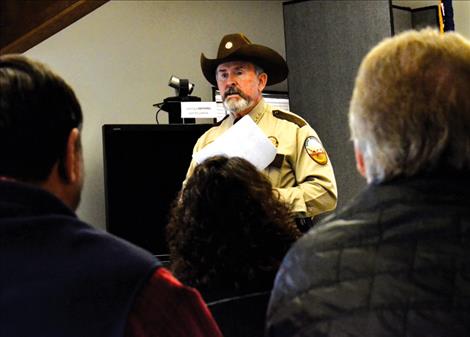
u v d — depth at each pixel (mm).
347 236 850
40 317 767
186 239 1372
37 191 803
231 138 2359
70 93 856
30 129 798
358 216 863
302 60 4496
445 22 3771
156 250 3602
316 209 2404
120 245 829
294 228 1434
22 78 811
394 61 878
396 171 859
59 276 780
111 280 788
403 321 790
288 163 2498
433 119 838
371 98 873
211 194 1368
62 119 827
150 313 800
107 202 3568
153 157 3639
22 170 805
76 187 869
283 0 4973
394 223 832
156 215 3621
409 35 923
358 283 818
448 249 804
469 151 841
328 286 832
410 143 844
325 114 4391
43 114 808
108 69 4270
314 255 857
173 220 1437
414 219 826
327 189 2424
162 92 4438
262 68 2725
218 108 4395
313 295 838
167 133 3662
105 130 3584
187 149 3684
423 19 4684
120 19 4348
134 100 4336
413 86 852
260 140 2348
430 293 792
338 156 4328
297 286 857
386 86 865
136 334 785
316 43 4445
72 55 4172
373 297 806
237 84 2613
